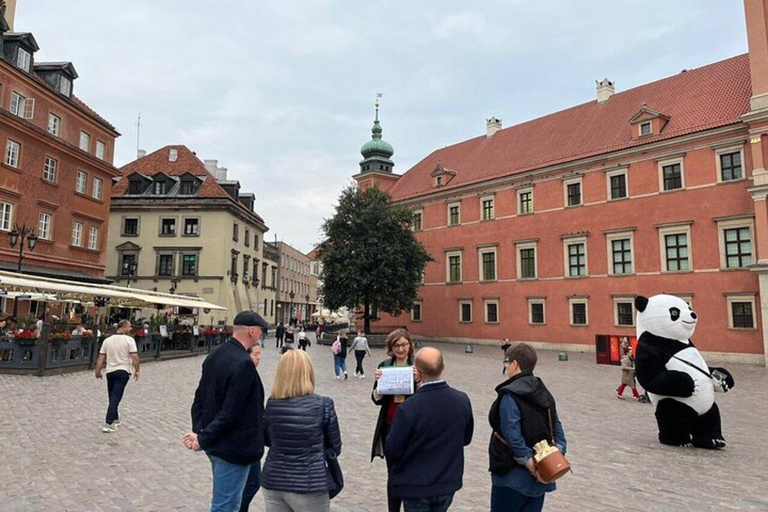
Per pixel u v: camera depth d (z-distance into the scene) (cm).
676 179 3328
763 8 2897
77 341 1934
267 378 1900
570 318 3800
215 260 4912
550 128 4569
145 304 3164
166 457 808
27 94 3158
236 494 423
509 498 395
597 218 3691
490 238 4438
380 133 6519
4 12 3434
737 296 2981
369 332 4284
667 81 3928
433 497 373
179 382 1753
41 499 610
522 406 388
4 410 1137
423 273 4834
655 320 991
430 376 396
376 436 534
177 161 5412
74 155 3559
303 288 9412
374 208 4216
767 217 2794
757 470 791
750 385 1966
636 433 1062
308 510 387
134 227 5012
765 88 2867
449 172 4984
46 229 3350
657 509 617
